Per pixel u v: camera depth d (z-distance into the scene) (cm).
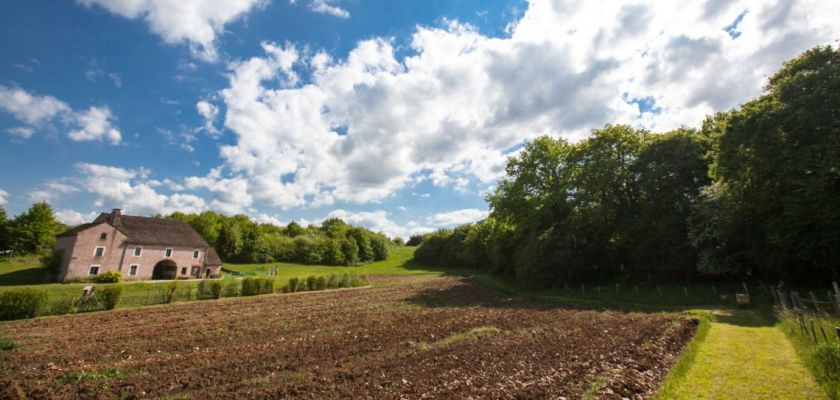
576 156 4262
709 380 941
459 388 979
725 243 2777
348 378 1099
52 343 1661
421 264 10319
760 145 2306
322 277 4581
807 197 2127
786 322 1477
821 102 2161
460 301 3198
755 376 952
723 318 1925
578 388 944
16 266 5409
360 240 11338
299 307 2883
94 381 1108
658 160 3503
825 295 2278
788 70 2553
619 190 4034
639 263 3544
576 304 2923
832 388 785
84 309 2694
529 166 4600
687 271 3228
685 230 3212
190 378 1123
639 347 1341
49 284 4384
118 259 5262
